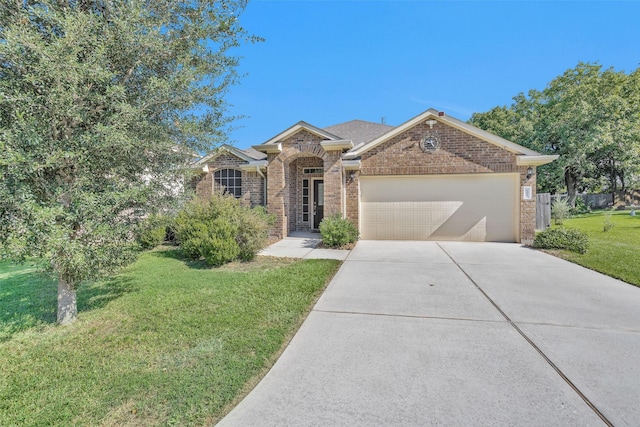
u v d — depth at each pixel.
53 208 3.63
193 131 5.04
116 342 4.07
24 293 6.44
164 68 4.88
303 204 15.99
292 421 2.62
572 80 26.59
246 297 5.70
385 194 12.91
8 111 3.76
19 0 3.76
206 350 3.80
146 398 2.92
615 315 4.82
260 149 13.07
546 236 10.52
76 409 2.79
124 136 4.09
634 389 3.00
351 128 17.42
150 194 4.70
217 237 8.46
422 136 12.31
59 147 3.88
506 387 3.04
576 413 2.68
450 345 3.91
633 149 23.73
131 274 7.50
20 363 3.61
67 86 3.73
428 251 10.28
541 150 25.81
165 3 4.61
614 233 13.52
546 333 4.21
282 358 3.65
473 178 12.29
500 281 6.73
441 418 2.63
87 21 3.80
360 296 5.82
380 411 2.73
